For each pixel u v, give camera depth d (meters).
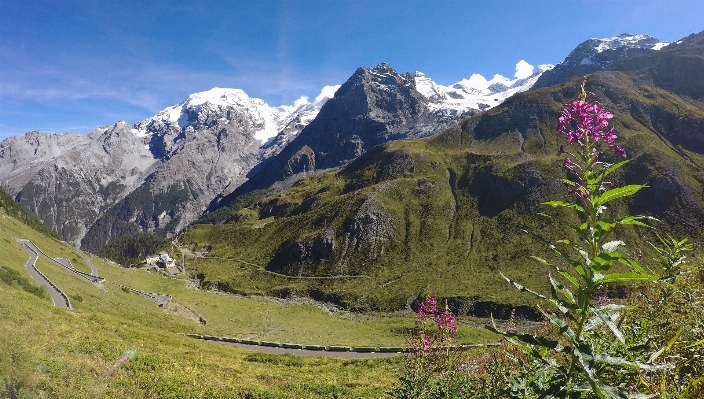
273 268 150.00
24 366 13.30
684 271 5.51
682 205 122.94
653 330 4.82
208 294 122.06
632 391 3.91
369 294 121.50
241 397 17.66
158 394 16.31
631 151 149.75
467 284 115.31
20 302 29.41
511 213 145.38
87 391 14.55
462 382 6.30
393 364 37.72
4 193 157.50
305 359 43.66
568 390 3.38
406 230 152.62
